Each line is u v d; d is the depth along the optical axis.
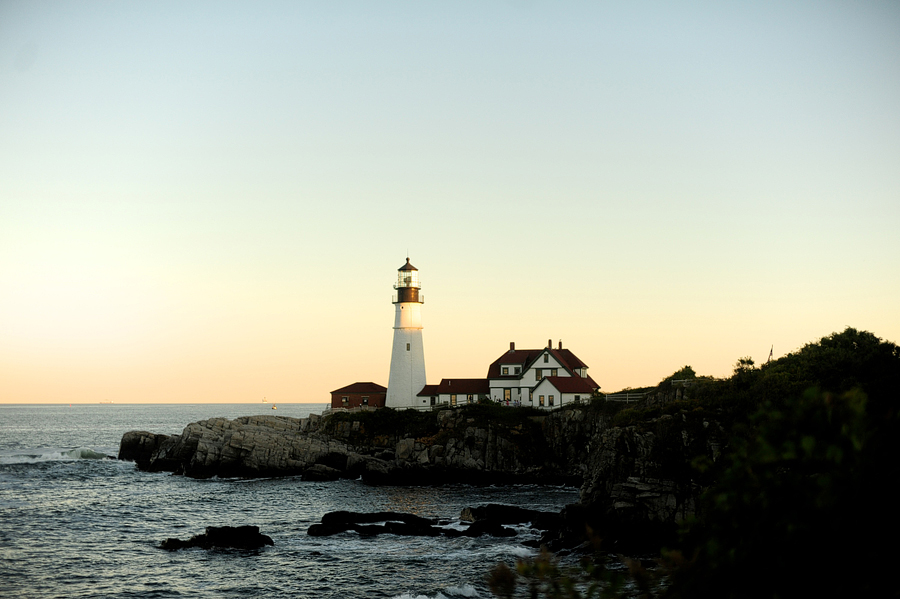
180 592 41.31
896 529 9.87
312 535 55.31
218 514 66.38
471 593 40.81
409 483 90.25
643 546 50.91
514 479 91.44
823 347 62.69
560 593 13.22
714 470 13.14
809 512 10.52
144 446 111.62
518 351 118.38
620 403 93.44
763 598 10.66
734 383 61.88
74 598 40.16
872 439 10.38
